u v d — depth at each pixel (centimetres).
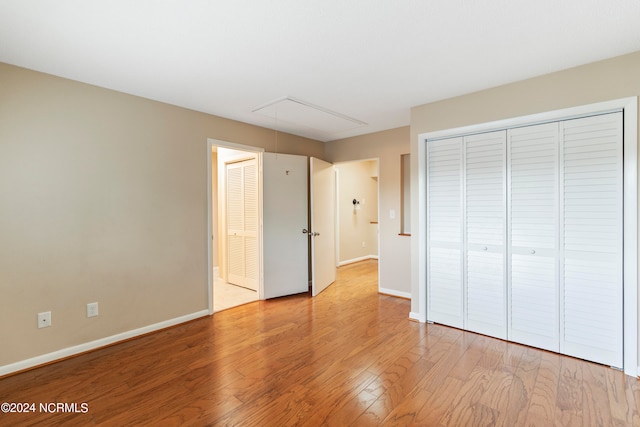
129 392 199
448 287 305
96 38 190
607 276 225
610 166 223
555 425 166
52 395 196
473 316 291
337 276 540
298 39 194
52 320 239
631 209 213
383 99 302
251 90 277
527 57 219
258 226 411
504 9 165
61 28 179
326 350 256
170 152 310
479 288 286
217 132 352
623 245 218
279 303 388
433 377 214
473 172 288
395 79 255
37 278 233
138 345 269
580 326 237
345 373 220
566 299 243
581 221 235
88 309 257
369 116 358
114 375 220
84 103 255
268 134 411
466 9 165
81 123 254
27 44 196
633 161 212
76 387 205
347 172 659
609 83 221
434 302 315
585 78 230
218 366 231
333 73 244
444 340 274
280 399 191
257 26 180
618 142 220
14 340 223
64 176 245
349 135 456
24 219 227
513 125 265
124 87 267
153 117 298
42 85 235
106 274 267
